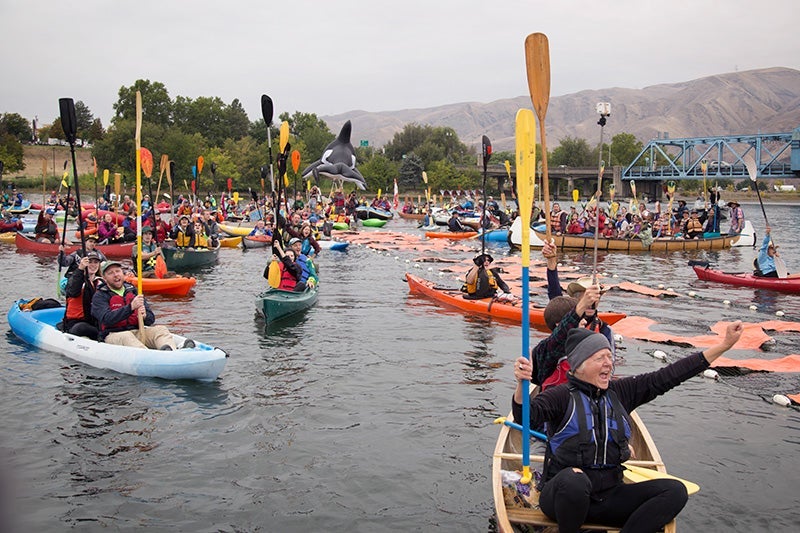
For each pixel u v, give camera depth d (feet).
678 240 93.61
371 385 30.19
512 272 69.00
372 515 19.11
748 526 18.66
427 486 20.80
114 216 89.76
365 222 140.36
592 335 15.17
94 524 18.47
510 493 16.43
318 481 21.07
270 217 97.50
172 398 27.99
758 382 31.24
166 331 32.73
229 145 301.02
